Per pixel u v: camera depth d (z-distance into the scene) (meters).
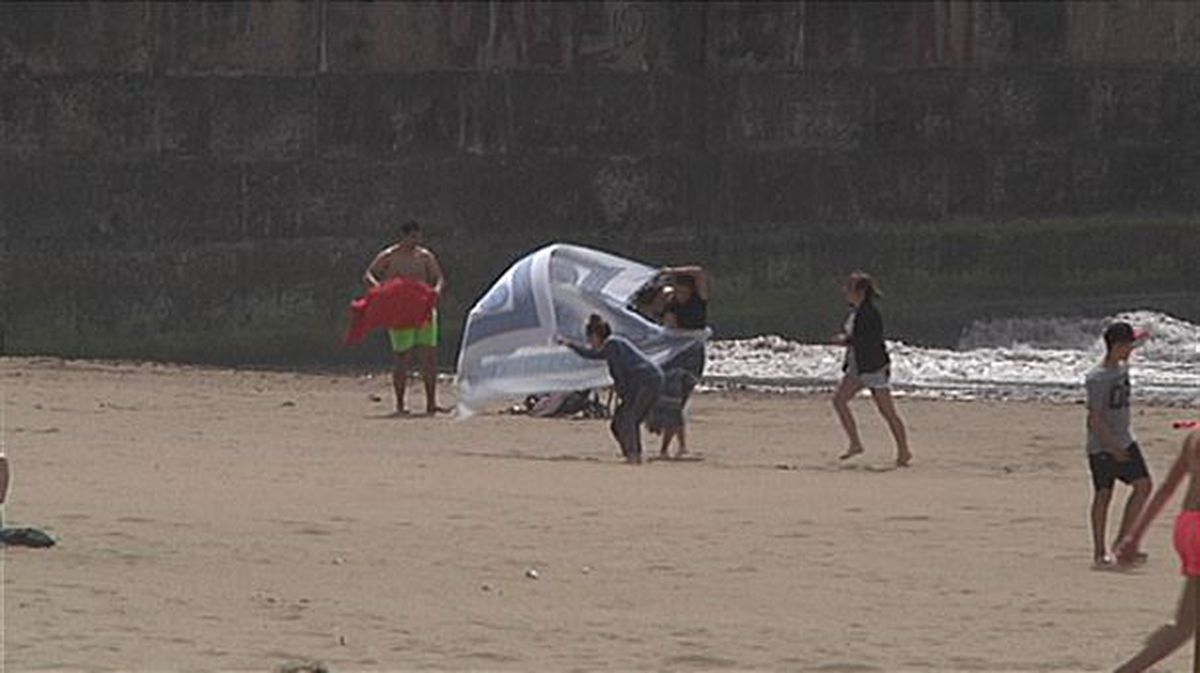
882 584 56.62
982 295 191.38
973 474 87.00
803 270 189.50
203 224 175.00
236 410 109.56
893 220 197.62
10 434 93.31
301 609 50.75
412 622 49.56
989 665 46.34
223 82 177.62
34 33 171.50
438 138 184.75
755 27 196.00
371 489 73.56
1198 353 147.25
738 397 121.62
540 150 188.38
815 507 71.56
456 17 186.50
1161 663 46.88
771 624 50.50
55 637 46.12
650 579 56.47
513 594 53.72
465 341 102.06
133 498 69.12
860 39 198.50
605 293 99.38
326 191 179.88
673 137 192.62
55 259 167.38
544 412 106.31
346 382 129.38
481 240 184.50
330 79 181.25
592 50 190.75
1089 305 184.50
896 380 133.88
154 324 168.75
